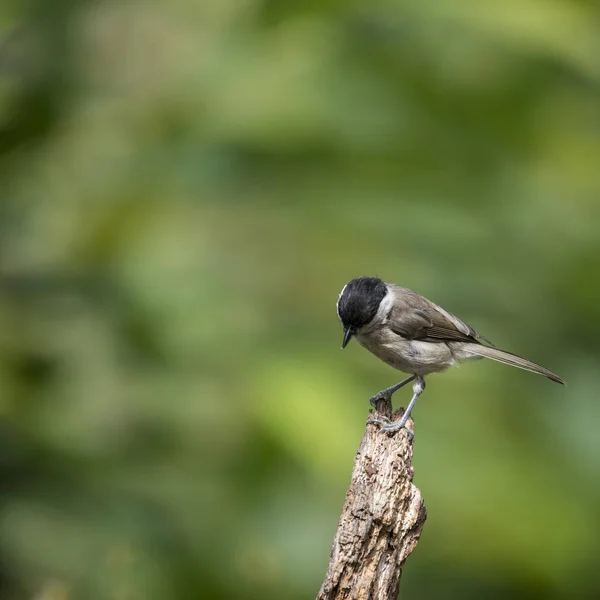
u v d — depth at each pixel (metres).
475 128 12.66
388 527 6.21
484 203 12.22
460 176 12.19
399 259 11.34
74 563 9.33
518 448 10.27
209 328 10.46
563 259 12.85
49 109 11.20
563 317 12.70
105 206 11.45
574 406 11.62
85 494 9.60
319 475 9.34
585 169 13.40
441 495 9.44
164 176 11.71
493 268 11.91
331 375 9.77
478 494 9.46
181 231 11.34
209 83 12.13
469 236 11.66
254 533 9.98
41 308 10.43
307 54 12.03
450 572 10.11
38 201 11.25
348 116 11.58
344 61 11.99
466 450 9.87
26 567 9.20
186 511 9.88
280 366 9.83
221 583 9.77
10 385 9.58
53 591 8.94
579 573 9.77
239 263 11.21
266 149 11.43
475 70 12.42
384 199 11.48
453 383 10.66
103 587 9.29
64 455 9.57
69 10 11.30
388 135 11.70
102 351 10.30
